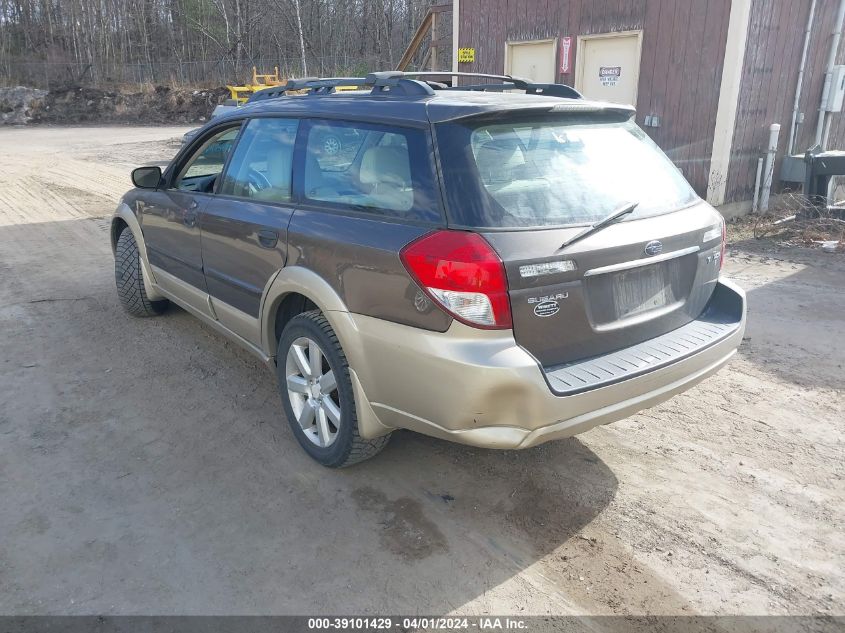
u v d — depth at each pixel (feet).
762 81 28.91
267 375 14.62
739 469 11.09
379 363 9.18
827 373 14.60
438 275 8.30
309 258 10.23
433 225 8.69
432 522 9.80
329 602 8.32
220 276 12.96
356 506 10.16
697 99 28.55
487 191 8.61
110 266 23.22
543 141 9.50
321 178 10.67
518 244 8.31
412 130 9.34
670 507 10.12
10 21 151.84
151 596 8.37
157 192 15.57
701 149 28.94
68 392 13.74
